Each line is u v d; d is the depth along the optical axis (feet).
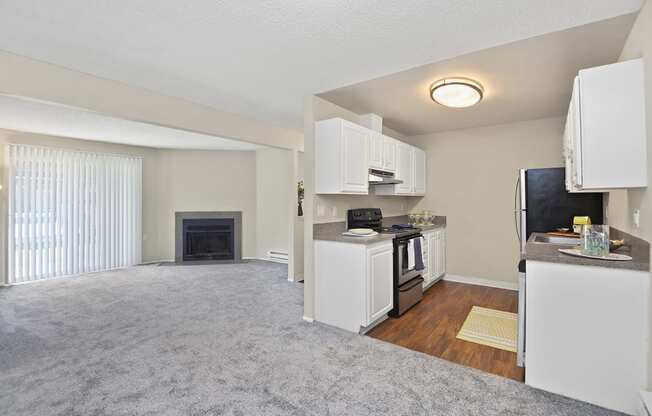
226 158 23.00
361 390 6.77
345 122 10.47
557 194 11.89
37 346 8.84
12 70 7.96
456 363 7.94
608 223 10.10
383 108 12.20
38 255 16.85
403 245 11.80
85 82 9.20
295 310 11.96
